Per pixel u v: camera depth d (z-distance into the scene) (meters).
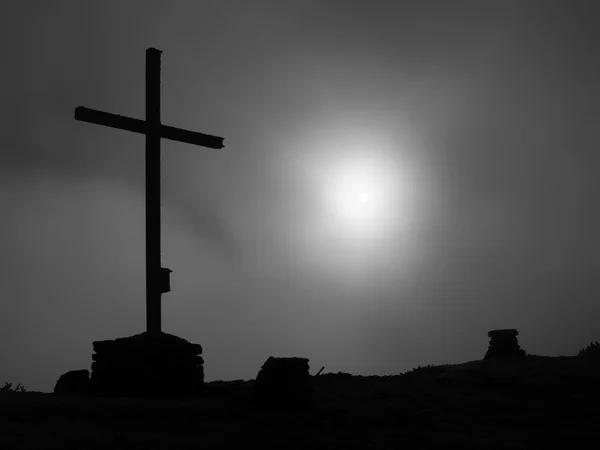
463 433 10.84
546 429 11.23
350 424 10.82
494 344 18.94
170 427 9.80
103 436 8.70
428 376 17.23
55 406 10.43
